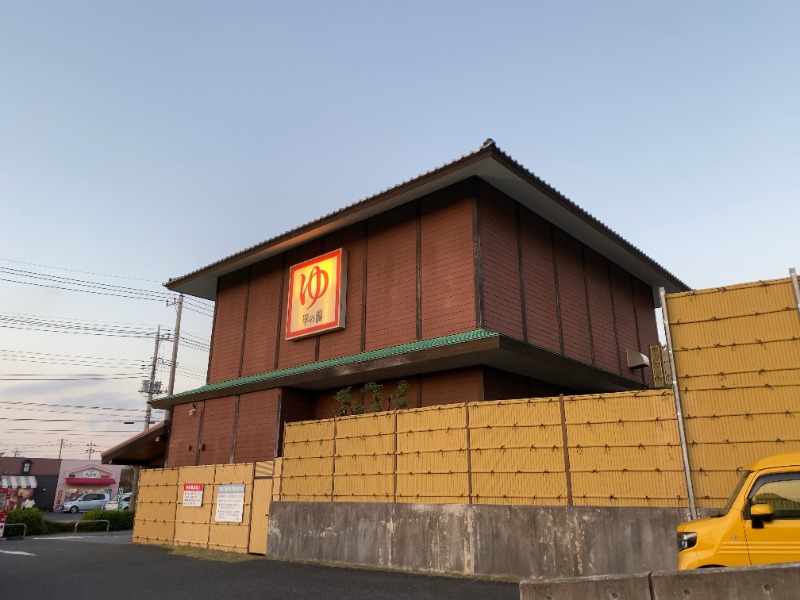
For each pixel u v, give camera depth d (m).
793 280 9.73
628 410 10.90
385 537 13.41
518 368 17.78
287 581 11.80
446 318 17.70
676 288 28.39
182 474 20.59
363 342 19.86
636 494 10.45
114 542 23.23
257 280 25.17
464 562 11.98
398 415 14.12
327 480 15.22
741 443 9.60
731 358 9.95
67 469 70.88
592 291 22.83
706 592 5.69
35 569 14.76
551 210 20.47
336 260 21.31
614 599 6.00
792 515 6.44
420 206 19.53
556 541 10.96
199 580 12.31
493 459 12.23
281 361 22.69
